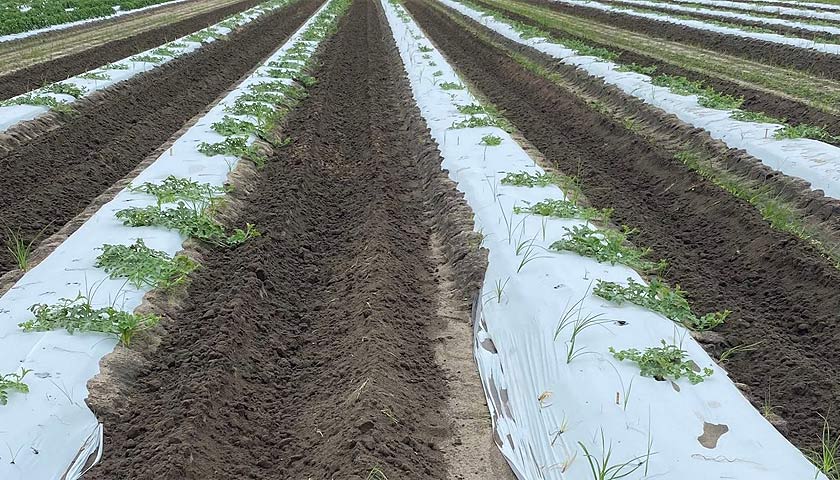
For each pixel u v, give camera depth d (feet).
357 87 53.83
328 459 14.33
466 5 110.93
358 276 22.34
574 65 52.06
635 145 35.55
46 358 16.10
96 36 73.92
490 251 22.82
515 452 15.14
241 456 14.85
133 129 38.73
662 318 18.29
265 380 17.60
